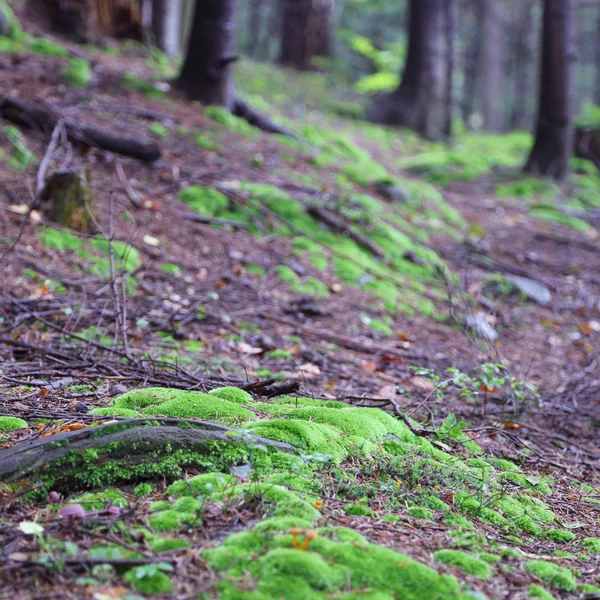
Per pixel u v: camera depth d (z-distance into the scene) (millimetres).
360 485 3125
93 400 3957
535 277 9602
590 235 12398
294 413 3773
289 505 2730
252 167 9984
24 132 8312
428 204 11648
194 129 10453
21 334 5047
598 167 17891
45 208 6953
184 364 4891
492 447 4391
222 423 3531
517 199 13984
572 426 5309
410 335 6957
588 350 7555
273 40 32562
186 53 11703
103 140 8602
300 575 2256
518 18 36094
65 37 13500
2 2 12047
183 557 2350
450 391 5508
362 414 3891
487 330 7410
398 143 18297
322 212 9008
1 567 2217
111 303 5848
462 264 9523
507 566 2646
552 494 3771
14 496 2689
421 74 20109
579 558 2924
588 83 40969
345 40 33500
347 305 7258
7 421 3402
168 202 8203
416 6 20031
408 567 2393
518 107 36719
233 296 6715
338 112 20266
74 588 2148
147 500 2814
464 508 3186
